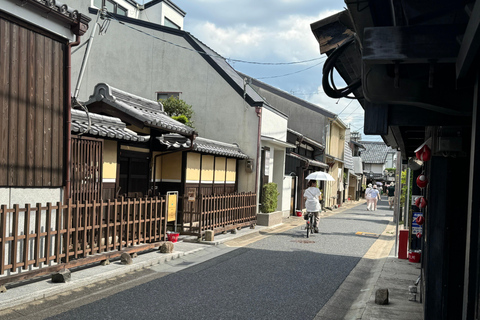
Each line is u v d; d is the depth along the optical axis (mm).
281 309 6629
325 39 4148
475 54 2408
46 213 6824
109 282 7594
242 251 11750
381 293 6973
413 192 10633
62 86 7426
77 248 7551
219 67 17828
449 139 4871
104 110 10039
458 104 3396
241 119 17594
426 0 2730
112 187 9844
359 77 4559
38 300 6273
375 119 4297
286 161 22172
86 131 8000
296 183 23906
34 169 6812
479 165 2736
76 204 7465
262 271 9328
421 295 7090
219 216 13891
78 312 5883
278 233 16016
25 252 6379
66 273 7051
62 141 7438
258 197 17781
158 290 7297
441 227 5148
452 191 5145
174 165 13625
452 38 2811
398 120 4285
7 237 6098
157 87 18422
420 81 3436
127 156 10844
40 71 6902
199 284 7887
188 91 18156
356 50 4059
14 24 6371
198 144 13758
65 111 7500
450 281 5098
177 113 17172
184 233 12680
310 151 28484
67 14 7148
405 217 14711
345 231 17609
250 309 6523
